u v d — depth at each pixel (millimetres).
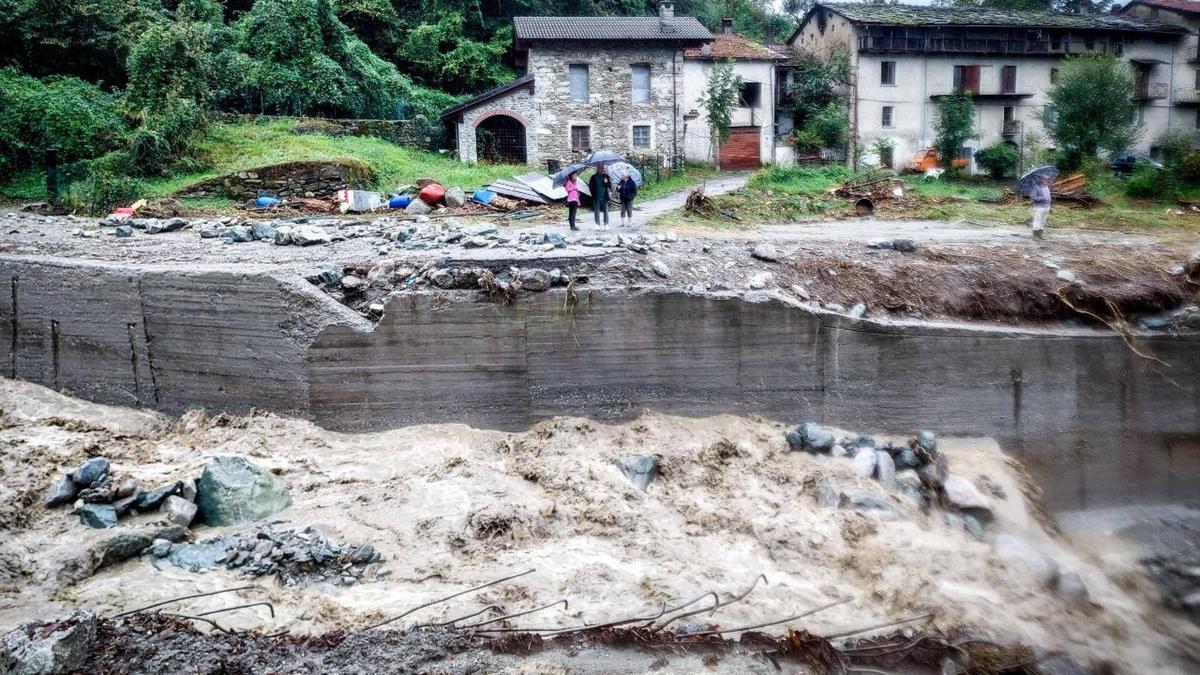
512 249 11953
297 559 7684
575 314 10766
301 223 16219
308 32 31062
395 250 12328
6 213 17094
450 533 8477
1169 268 13797
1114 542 11016
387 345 10570
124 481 8570
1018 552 9258
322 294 10594
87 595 7082
